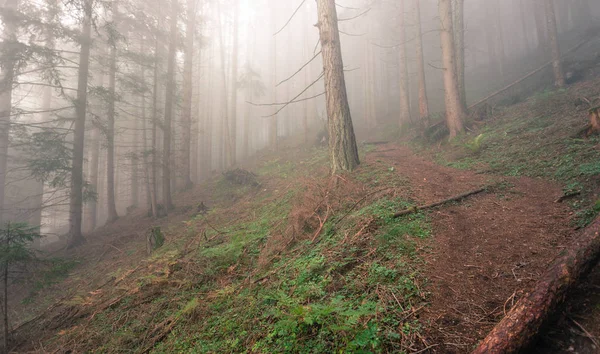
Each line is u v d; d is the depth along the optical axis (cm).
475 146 928
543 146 770
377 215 529
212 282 544
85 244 1263
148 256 850
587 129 712
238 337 355
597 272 270
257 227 745
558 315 244
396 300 319
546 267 323
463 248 400
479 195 591
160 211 1480
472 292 313
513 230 424
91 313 590
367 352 257
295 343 298
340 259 430
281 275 457
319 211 659
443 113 1619
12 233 611
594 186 480
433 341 261
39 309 753
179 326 438
